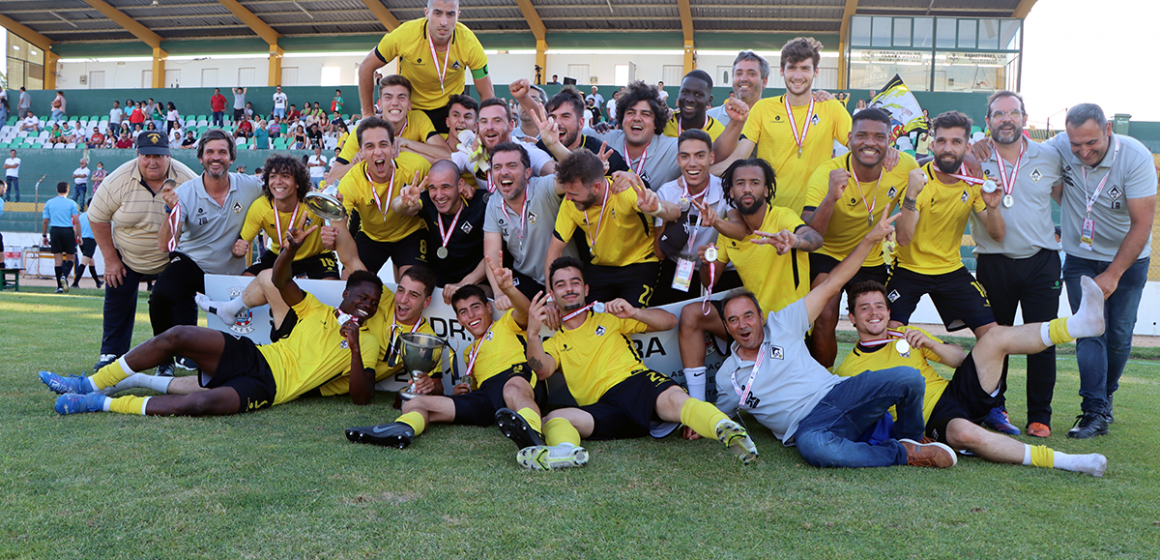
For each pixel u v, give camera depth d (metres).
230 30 29.86
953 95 22.80
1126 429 4.54
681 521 2.56
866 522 2.59
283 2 27.08
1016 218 4.57
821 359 4.55
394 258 5.46
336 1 26.97
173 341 4.13
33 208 20.89
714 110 6.60
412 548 2.26
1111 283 4.36
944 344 4.01
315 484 2.84
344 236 5.05
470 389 4.43
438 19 5.53
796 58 4.89
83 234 13.97
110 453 3.18
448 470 3.11
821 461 3.33
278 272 4.48
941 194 4.54
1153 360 8.89
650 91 4.93
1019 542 2.43
